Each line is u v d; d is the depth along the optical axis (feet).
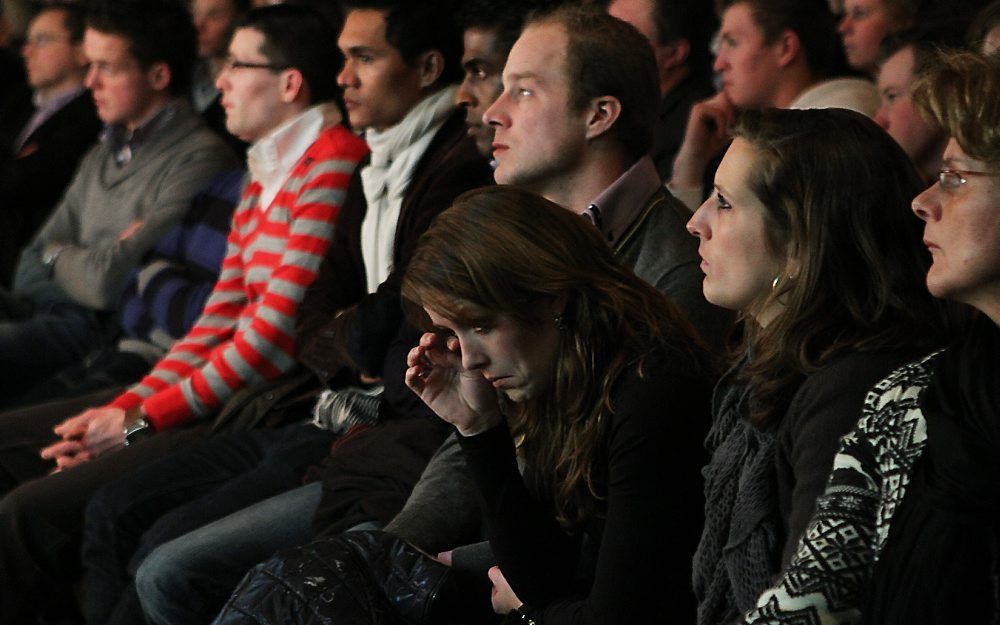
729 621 16.72
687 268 22.62
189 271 37.50
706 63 34.91
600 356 18.76
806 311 16.22
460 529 23.18
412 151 30.30
